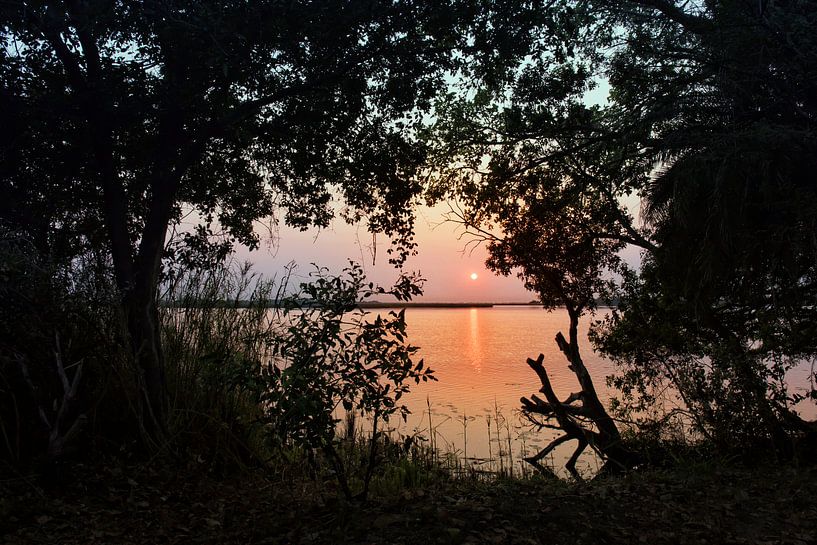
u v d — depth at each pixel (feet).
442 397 52.75
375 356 15.96
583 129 34.32
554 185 36.91
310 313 16.08
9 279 17.84
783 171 23.49
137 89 22.39
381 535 14.35
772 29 26.14
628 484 20.67
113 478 19.17
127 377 21.95
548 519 15.79
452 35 26.27
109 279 22.59
